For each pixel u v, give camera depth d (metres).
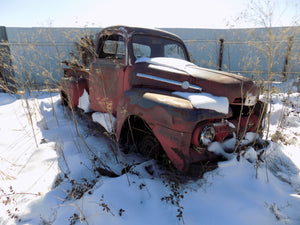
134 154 3.10
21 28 9.30
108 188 2.15
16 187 2.42
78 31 2.94
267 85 2.70
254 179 2.27
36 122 4.46
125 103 2.71
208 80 2.52
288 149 3.28
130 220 1.85
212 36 10.23
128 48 3.07
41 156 3.02
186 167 2.11
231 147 2.50
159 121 2.21
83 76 4.22
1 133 3.93
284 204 2.00
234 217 1.86
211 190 2.14
